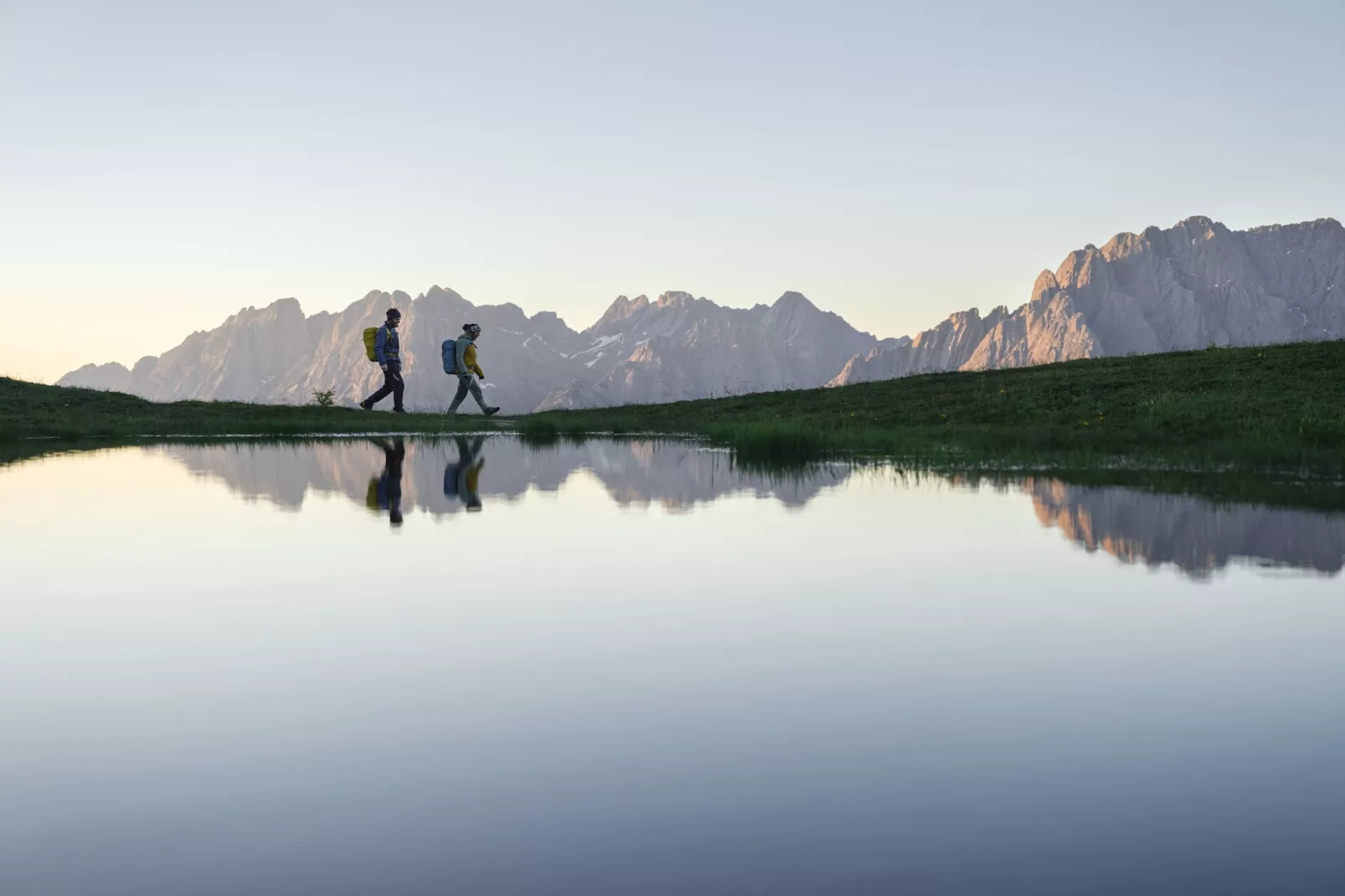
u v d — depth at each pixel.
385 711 4.66
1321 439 18.62
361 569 8.32
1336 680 5.05
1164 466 16.92
